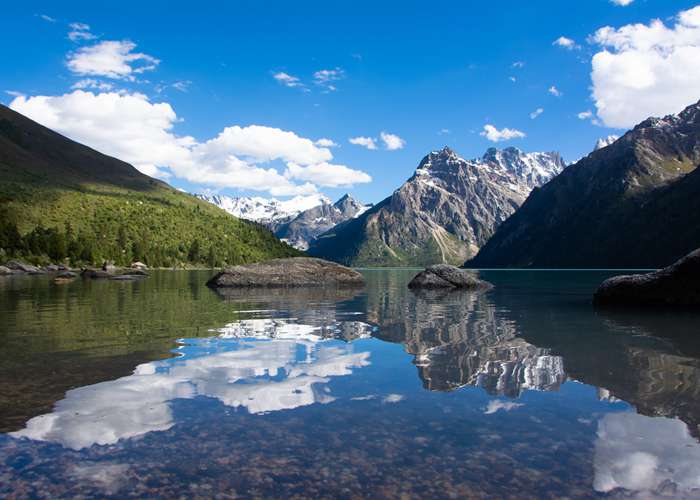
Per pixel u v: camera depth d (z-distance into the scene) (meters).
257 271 32.94
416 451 3.41
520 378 5.59
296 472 3.07
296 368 6.14
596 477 2.98
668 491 2.80
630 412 4.27
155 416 4.17
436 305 17.03
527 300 19.58
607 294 16.41
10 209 153.12
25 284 34.53
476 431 3.80
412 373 5.88
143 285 33.53
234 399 4.71
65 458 3.27
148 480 2.95
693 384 5.24
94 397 4.74
